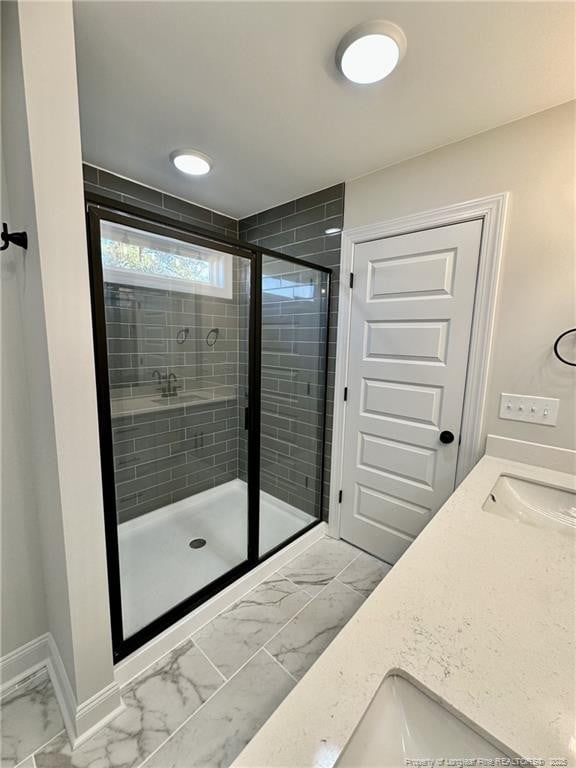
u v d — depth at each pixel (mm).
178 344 2289
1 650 1290
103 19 966
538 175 1371
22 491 1283
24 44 782
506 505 1319
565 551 893
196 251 2020
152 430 2236
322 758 438
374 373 1986
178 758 1083
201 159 1705
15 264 1133
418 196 1701
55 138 855
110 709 1180
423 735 531
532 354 1452
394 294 1846
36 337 1004
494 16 945
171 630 1465
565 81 1182
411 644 610
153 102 1327
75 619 1059
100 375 1188
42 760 1073
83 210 928
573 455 1392
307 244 2207
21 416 1251
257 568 1909
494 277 1498
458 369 1663
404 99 1287
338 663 571
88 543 1056
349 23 983
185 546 2164
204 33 1017
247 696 1272
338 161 1756
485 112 1358
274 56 1101
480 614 680
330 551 2186
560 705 511
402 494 1956
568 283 1350
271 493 2525
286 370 2396
